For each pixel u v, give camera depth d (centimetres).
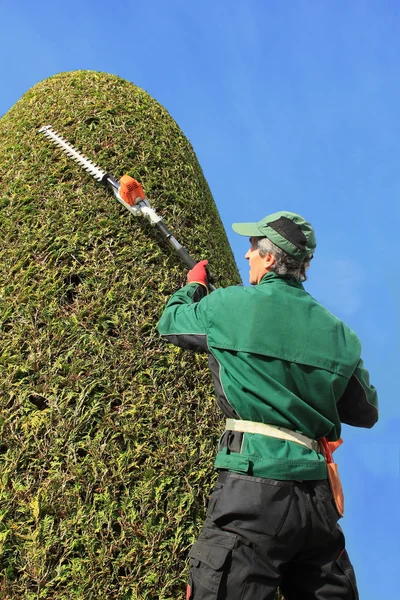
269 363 189
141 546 233
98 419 251
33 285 281
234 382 189
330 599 183
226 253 371
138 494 240
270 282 206
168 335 210
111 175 323
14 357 258
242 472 178
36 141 343
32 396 254
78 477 235
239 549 172
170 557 236
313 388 190
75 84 382
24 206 310
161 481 247
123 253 300
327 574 185
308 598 186
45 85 390
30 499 229
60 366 257
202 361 287
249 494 175
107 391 258
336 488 190
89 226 304
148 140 358
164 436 258
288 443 183
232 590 169
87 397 254
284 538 173
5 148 350
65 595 217
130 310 283
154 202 333
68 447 240
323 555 188
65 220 304
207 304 204
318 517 179
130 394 262
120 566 227
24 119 362
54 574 218
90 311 276
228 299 200
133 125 362
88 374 260
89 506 232
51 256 290
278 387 186
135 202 307
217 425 277
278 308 196
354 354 200
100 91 376
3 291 281
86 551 225
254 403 185
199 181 381
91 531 228
